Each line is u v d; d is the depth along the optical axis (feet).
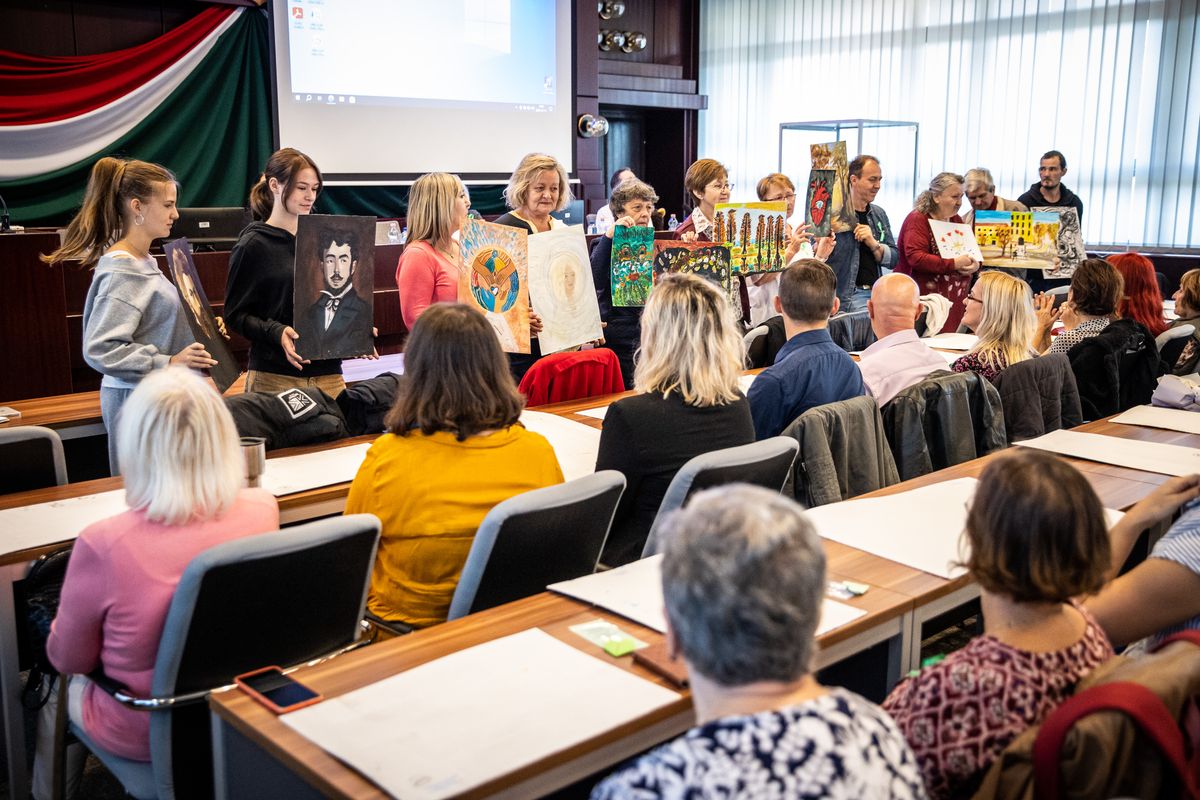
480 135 28.07
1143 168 26.68
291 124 24.44
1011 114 28.81
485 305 10.66
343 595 6.01
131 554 5.56
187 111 23.61
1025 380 9.98
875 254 17.39
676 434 7.43
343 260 10.09
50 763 6.64
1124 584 5.19
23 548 6.53
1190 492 5.60
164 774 5.67
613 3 32.37
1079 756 3.64
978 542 4.26
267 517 6.07
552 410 10.53
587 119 30.63
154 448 5.58
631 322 13.67
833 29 32.24
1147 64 26.25
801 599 3.25
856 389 9.40
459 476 6.38
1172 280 26.21
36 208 21.95
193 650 5.52
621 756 4.33
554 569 6.45
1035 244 17.39
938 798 4.15
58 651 5.74
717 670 3.27
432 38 26.66
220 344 10.03
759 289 14.89
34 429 8.08
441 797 3.72
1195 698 4.13
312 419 9.06
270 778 4.31
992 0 28.73
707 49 35.76
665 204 36.37
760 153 34.76
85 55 22.34
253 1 23.89
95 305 9.36
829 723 3.18
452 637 5.19
